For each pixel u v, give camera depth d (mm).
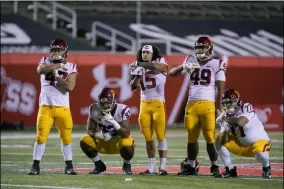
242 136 28453
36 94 70625
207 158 40125
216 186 25484
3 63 70562
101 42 84625
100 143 29719
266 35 87375
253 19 88625
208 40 29141
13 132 66812
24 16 81375
